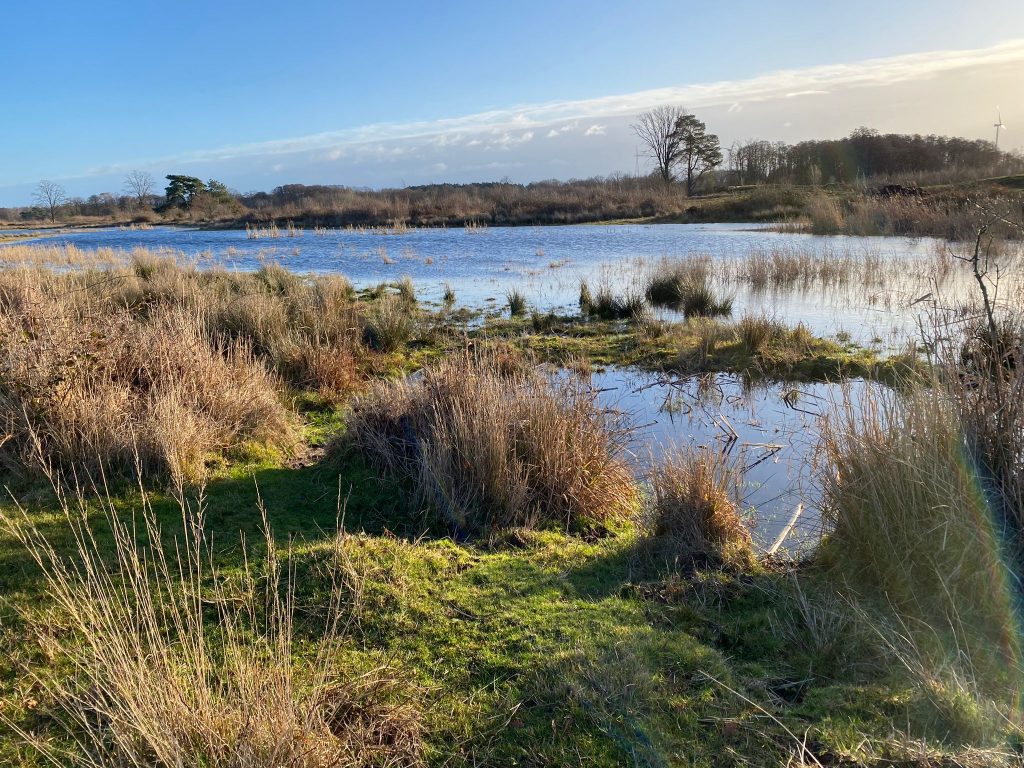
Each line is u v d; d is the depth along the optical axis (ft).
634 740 8.93
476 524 15.57
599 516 16.70
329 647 10.28
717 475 16.20
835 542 13.71
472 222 153.17
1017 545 11.69
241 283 45.68
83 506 14.88
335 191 250.98
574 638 11.12
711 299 42.11
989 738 8.59
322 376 26.30
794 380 28.84
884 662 10.41
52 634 10.43
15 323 18.90
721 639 11.49
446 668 10.40
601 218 154.40
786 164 218.59
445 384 19.22
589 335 37.11
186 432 17.26
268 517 15.17
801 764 8.32
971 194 90.17
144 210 281.95
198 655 9.45
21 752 8.61
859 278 51.34
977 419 12.96
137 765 7.80
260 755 7.74
